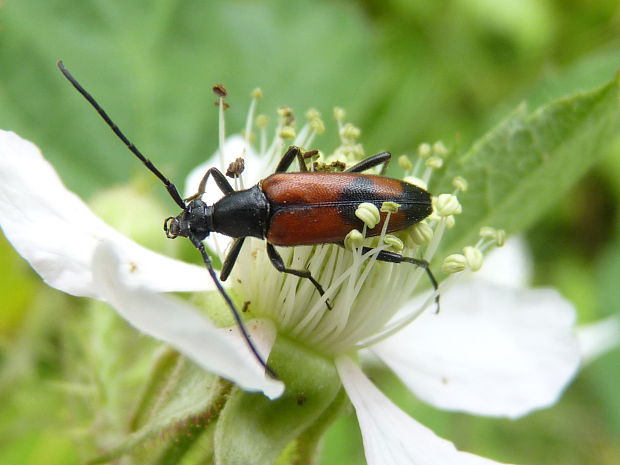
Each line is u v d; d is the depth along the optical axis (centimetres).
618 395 6
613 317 6
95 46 5
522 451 6
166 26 5
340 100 5
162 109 5
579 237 6
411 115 6
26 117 5
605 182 6
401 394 5
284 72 5
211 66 5
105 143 5
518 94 6
